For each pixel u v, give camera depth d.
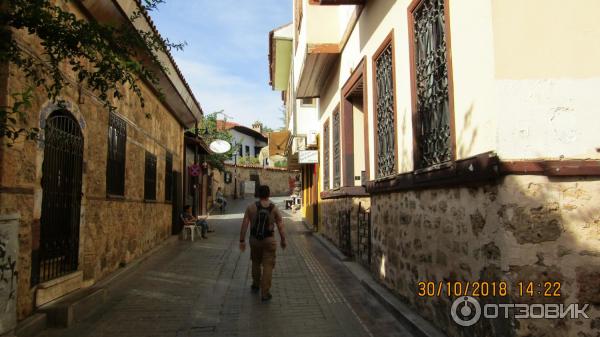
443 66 4.79
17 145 4.89
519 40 3.68
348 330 5.30
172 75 11.23
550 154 3.61
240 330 5.37
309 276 8.55
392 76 6.49
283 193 45.97
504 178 3.53
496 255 3.61
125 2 7.18
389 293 6.46
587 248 3.48
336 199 11.81
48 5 4.04
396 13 6.25
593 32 3.72
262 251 7.11
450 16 4.49
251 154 57.34
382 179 6.73
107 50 4.23
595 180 3.52
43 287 5.45
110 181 7.91
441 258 4.66
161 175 12.45
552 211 3.50
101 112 7.39
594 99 3.67
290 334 5.21
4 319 4.26
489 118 3.72
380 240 7.09
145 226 10.60
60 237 6.04
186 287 7.62
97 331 5.28
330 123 12.48
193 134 18.94
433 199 4.88
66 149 6.12
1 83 4.67
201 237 14.77
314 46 10.52
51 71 4.52
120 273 8.02
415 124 5.45
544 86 3.66
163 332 5.29
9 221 4.36
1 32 4.16
